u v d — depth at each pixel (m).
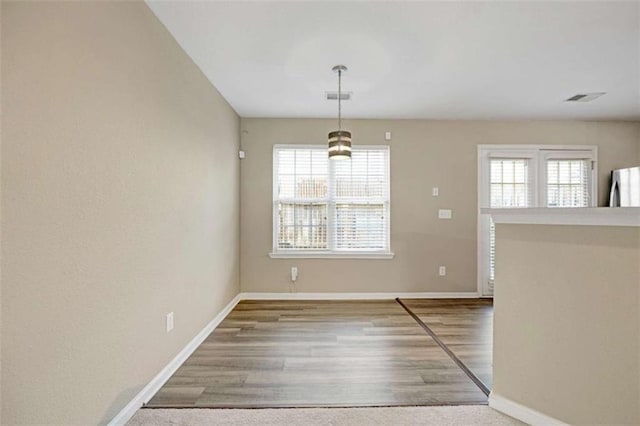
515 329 1.83
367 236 4.57
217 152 3.44
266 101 3.81
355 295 4.50
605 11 2.12
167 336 2.30
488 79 3.20
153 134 2.11
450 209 4.56
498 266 1.92
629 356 1.47
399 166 4.54
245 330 3.22
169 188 2.34
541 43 2.53
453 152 4.56
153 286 2.12
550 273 1.70
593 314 1.57
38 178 1.26
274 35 2.40
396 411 1.87
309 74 3.08
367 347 2.79
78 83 1.46
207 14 2.13
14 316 1.18
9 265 1.16
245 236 4.46
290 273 4.48
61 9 1.36
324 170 4.56
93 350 1.57
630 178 4.28
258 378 2.26
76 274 1.46
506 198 4.58
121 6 1.76
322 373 2.33
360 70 3.00
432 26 2.29
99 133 1.60
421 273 4.55
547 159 4.59
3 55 1.13
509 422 1.78
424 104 3.93
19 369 1.20
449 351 2.71
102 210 1.62
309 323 3.43
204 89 3.05
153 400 2.00
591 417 1.57
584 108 4.07
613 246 1.51
